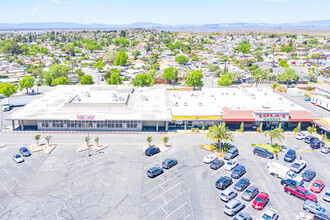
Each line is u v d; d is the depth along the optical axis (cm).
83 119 8256
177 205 4809
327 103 10975
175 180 5634
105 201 4894
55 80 16212
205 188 5359
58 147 7169
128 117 8375
